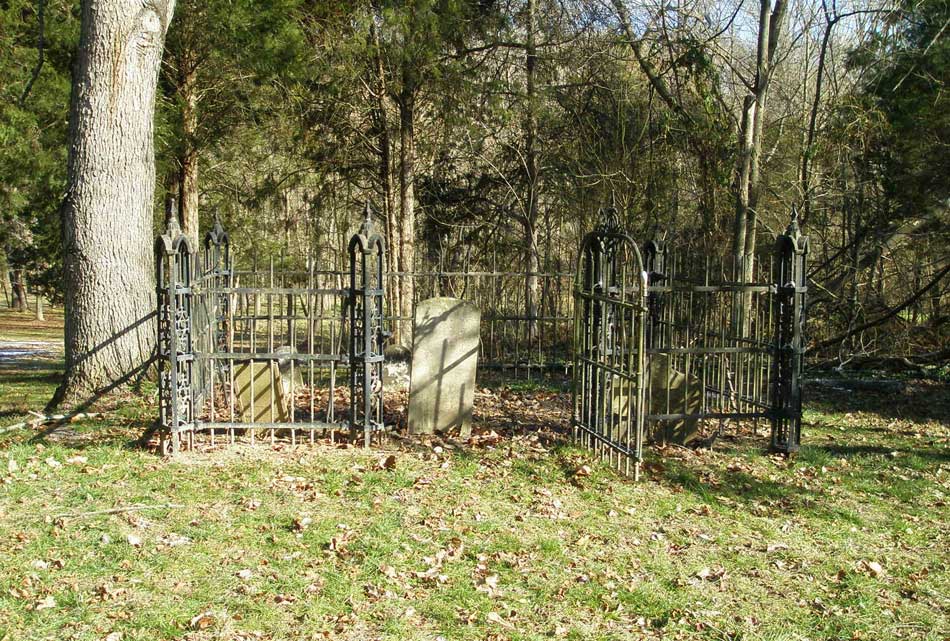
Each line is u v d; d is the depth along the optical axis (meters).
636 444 7.08
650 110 16.84
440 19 15.61
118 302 9.15
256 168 21.73
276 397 8.12
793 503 6.73
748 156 14.12
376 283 7.75
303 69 15.26
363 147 19.05
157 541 5.41
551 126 18.31
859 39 15.53
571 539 5.77
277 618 4.49
